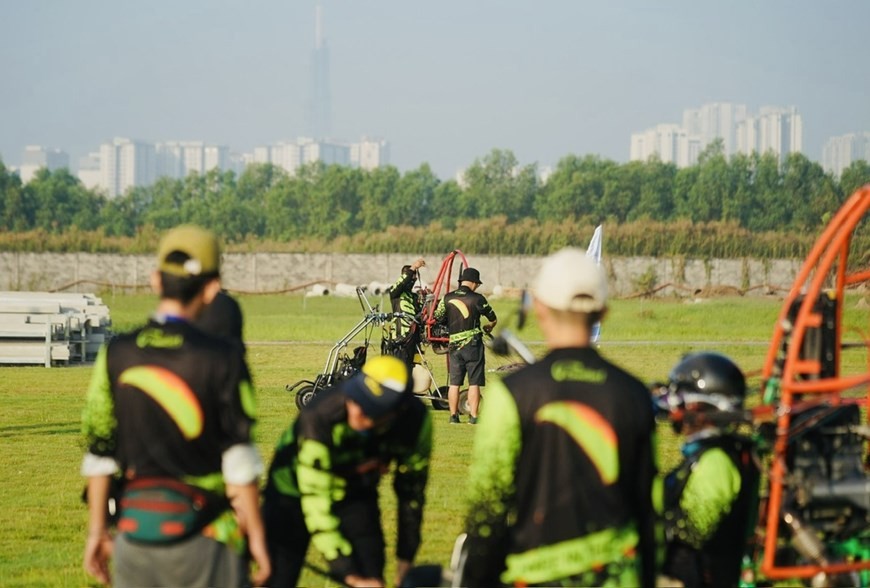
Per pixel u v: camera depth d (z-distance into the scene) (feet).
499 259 552.82
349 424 41.63
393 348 144.36
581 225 589.32
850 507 43.01
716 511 39.32
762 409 40.68
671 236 542.57
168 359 35.91
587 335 33.42
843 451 43.47
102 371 37.06
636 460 32.83
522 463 32.37
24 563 64.39
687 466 40.65
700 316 339.98
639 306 393.09
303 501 41.98
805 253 533.96
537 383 32.42
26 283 539.70
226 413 36.01
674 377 42.11
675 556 41.01
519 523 32.73
